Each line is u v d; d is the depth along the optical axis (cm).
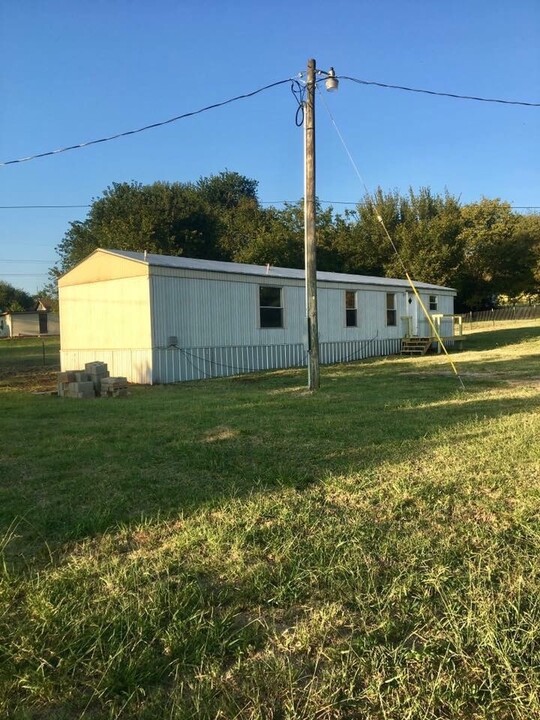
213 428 685
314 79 1049
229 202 5219
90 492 440
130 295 1443
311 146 1055
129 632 243
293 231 3981
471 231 3856
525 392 970
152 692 211
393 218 3838
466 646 232
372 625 248
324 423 694
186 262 1598
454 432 627
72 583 289
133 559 319
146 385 1383
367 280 2147
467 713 199
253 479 466
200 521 371
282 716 199
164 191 3669
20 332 5034
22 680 214
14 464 533
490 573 288
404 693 207
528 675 212
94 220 3975
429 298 2383
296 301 1806
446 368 1507
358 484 444
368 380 1262
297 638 241
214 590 283
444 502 400
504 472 467
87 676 220
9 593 280
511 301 4491
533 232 4003
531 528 344
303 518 369
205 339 1527
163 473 489
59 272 4381
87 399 1073
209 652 232
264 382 1328
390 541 331
